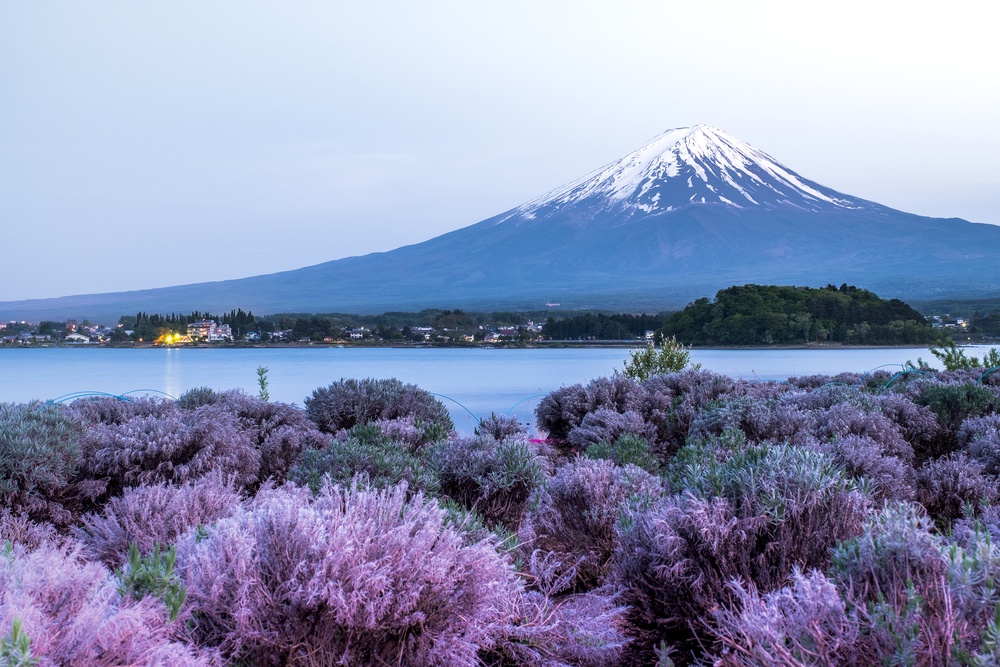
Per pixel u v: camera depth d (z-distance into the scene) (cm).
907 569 293
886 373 1828
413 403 1186
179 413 804
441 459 659
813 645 272
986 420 841
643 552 380
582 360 7638
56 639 243
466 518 390
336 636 299
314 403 1163
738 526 370
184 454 664
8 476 541
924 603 276
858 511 384
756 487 382
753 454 427
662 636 381
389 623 303
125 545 437
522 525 560
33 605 250
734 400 934
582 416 1241
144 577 286
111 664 242
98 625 243
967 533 405
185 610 284
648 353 1841
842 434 794
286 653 294
